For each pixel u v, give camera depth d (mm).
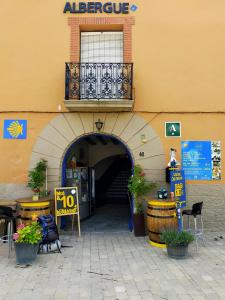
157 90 8297
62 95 8266
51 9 8453
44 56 8359
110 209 12250
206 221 8086
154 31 8414
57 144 8227
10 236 6508
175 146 8203
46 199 7262
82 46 8680
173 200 6895
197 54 8391
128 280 4832
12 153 8195
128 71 8195
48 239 6324
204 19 8484
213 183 8164
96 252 6332
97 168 15211
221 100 8289
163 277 4938
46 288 4547
